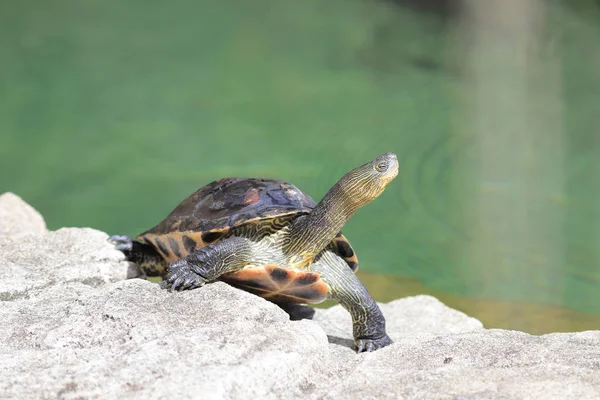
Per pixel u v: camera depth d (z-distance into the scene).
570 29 24.08
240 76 21.14
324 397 4.20
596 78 20.30
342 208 5.56
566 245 11.42
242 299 5.09
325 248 5.94
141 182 14.57
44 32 23.81
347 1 27.94
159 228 6.29
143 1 27.58
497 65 21.84
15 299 5.50
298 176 14.91
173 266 5.34
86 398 3.90
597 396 4.06
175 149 16.34
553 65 21.53
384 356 4.75
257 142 16.81
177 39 23.88
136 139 16.84
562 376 4.30
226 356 4.30
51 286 5.72
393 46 23.61
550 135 16.95
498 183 14.48
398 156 16.02
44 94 19.28
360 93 19.95
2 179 14.46
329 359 4.76
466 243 11.58
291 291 5.80
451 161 15.67
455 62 22.22
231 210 5.82
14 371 4.14
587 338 4.96
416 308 6.91
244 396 4.07
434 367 4.54
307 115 18.52
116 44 23.19
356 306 5.73
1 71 20.53
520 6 26.02
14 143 16.38
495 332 5.11
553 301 9.11
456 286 9.65
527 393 4.10
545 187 14.27
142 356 4.26
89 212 13.02
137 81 20.48
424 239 11.83
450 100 19.34
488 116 18.17
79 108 18.55
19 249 6.36
